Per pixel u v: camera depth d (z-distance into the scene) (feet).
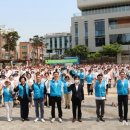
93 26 317.22
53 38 596.29
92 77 80.28
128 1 303.89
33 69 103.19
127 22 307.37
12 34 345.51
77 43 325.21
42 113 44.98
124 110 43.09
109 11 314.35
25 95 45.44
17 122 44.62
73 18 325.83
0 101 59.67
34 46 454.81
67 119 46.19
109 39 311.47
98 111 44.39
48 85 54.60
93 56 298.97
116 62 300.40
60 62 231.09
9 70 87.97
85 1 322.34
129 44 303.68
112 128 39.11
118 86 43.39
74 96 43.70
